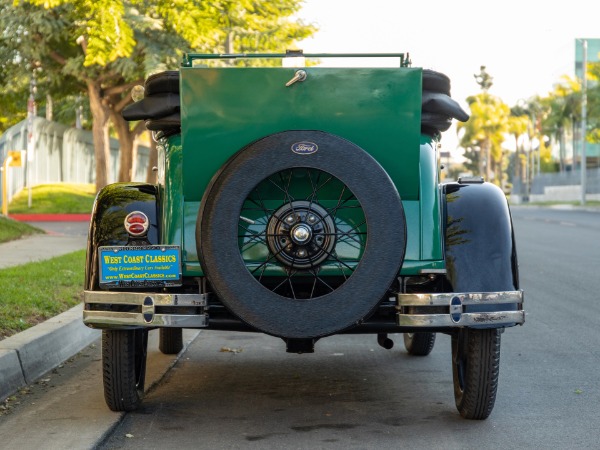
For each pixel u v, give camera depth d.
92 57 11.64
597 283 14.16
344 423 5.92
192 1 11.96
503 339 9.29
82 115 53.03
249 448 5.33
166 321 5.40
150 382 7.16
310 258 5.34
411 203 5.59
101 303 5.54
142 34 28.39
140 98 6.41
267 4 15.35
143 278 5.52
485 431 5.71
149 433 5.66
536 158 145.00
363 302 5.12
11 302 9.35
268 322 5.10
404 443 5.43
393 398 6.68
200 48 20.58
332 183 5.38
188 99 5.43
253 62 20.20
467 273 5.48
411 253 5.54
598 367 7.84
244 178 5.18
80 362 8.12
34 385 7.07
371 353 8.62
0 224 21.89
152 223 5.69
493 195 5.75
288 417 6.09
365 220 5.26
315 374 7.61
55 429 5.65
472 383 5.75
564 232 27.77
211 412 6.22
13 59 35.28
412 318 5.36
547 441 5.48
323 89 5.43
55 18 31.41
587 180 79.50
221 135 5.46
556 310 11.35
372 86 5.44
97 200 5.83
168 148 5.69
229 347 8.96
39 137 38.00
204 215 5.17
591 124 65.31
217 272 5.12
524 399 6.61
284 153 5.20
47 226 28.06
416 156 5.52
